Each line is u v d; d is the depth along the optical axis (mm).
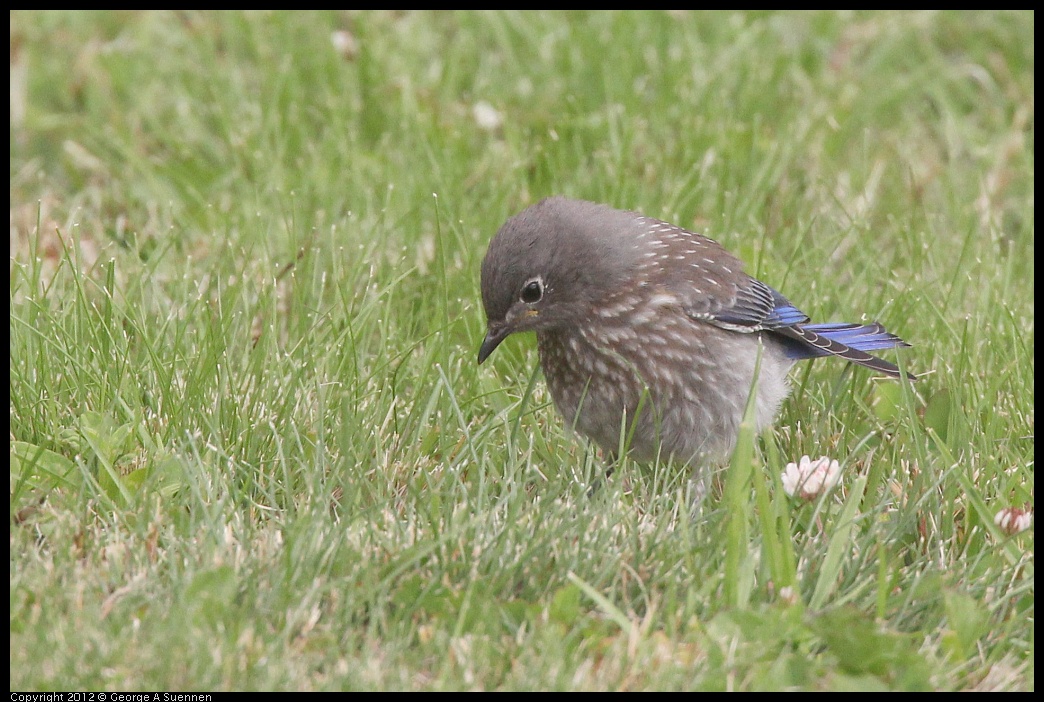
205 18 18312
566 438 11078
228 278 12859
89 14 18672
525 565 8797
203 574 8188
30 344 10938
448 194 14344
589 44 17141
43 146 16422
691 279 10820
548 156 15109
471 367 11695
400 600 8383
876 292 13828
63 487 9570
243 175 15328
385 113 16344
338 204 14430
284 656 7855
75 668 7652
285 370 11156
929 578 8836
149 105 16641
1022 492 9977
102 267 13172
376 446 10125
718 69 16906
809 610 8508
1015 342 11820
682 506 9125
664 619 8547
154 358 10633
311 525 8859
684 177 14969
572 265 10555
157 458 9859
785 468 10469
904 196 15359
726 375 10836
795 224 14516
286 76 16516
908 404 10656
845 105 16672
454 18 18453
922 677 7996
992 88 17562
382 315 12359
